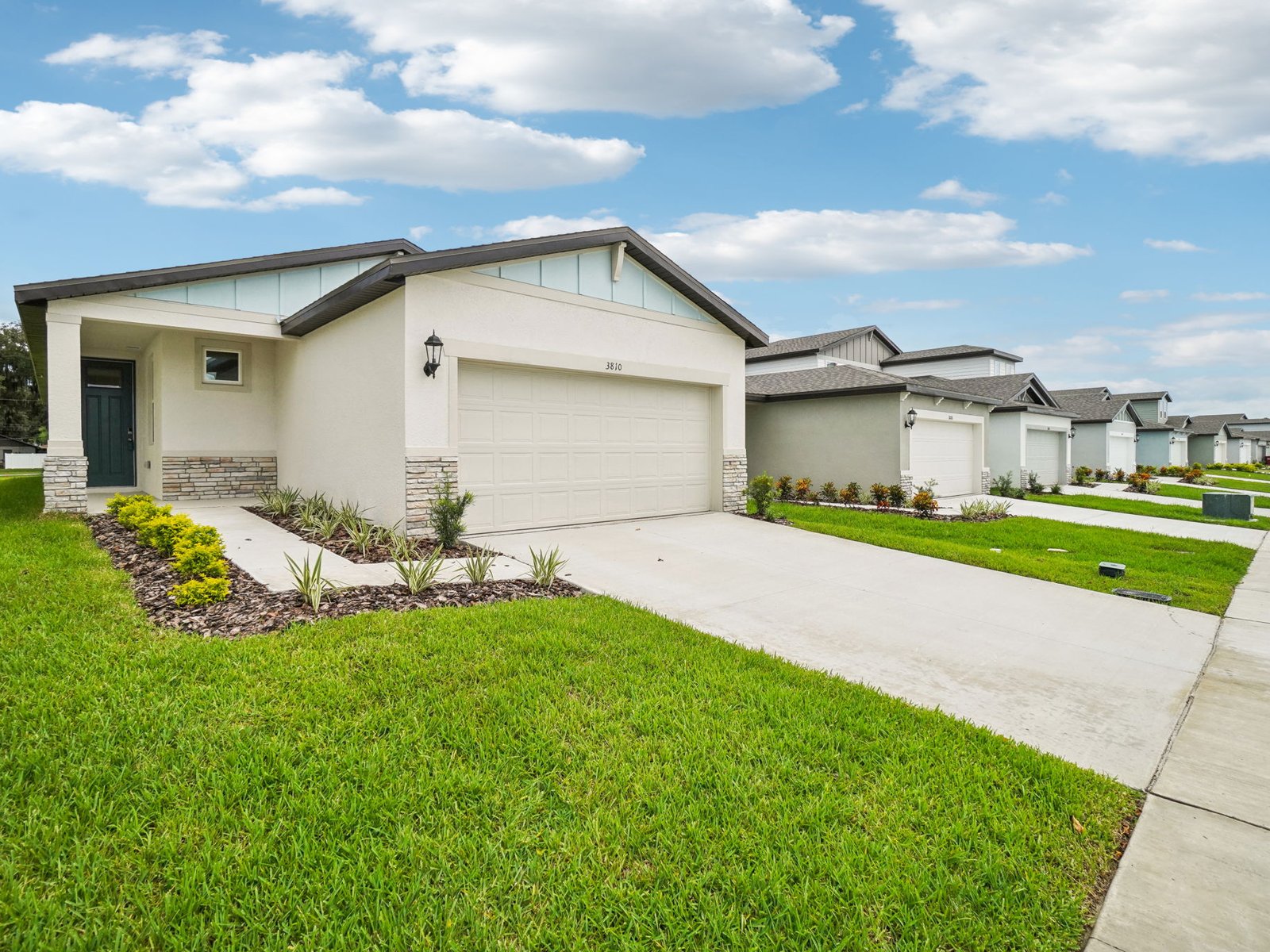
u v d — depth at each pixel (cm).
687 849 261
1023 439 2200
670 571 764
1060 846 276
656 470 1136
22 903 211
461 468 880
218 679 370
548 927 218
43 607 480
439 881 235
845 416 1762
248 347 1230
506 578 671
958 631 588
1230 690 469
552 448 984
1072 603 702
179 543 613
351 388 955
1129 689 468
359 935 211
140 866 232
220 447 1205
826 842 268
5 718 316
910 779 318
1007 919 234
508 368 930
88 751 294
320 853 243
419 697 367
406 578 583
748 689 413
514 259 893
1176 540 1229
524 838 260
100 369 1381
